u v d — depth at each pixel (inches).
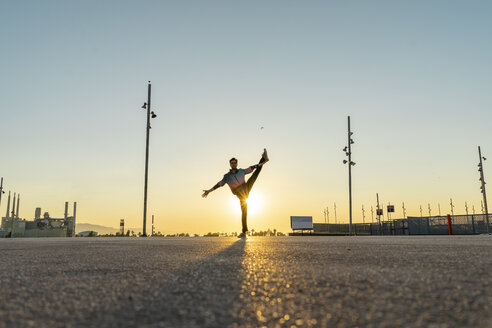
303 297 69.7
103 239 354.0
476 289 74.0
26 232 1423.5
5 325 53.9
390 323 52.9
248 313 59.7
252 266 113.2
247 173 338.0
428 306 61.5
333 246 197.8
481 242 232.7
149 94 796.6
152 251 174.6
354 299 67.3
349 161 1402.6
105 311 61.5
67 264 125.1
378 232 1523.1
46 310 62.3
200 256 146.8
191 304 65.7
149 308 63.3
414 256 136.5
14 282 89.7
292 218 1417.3
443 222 1264.8
